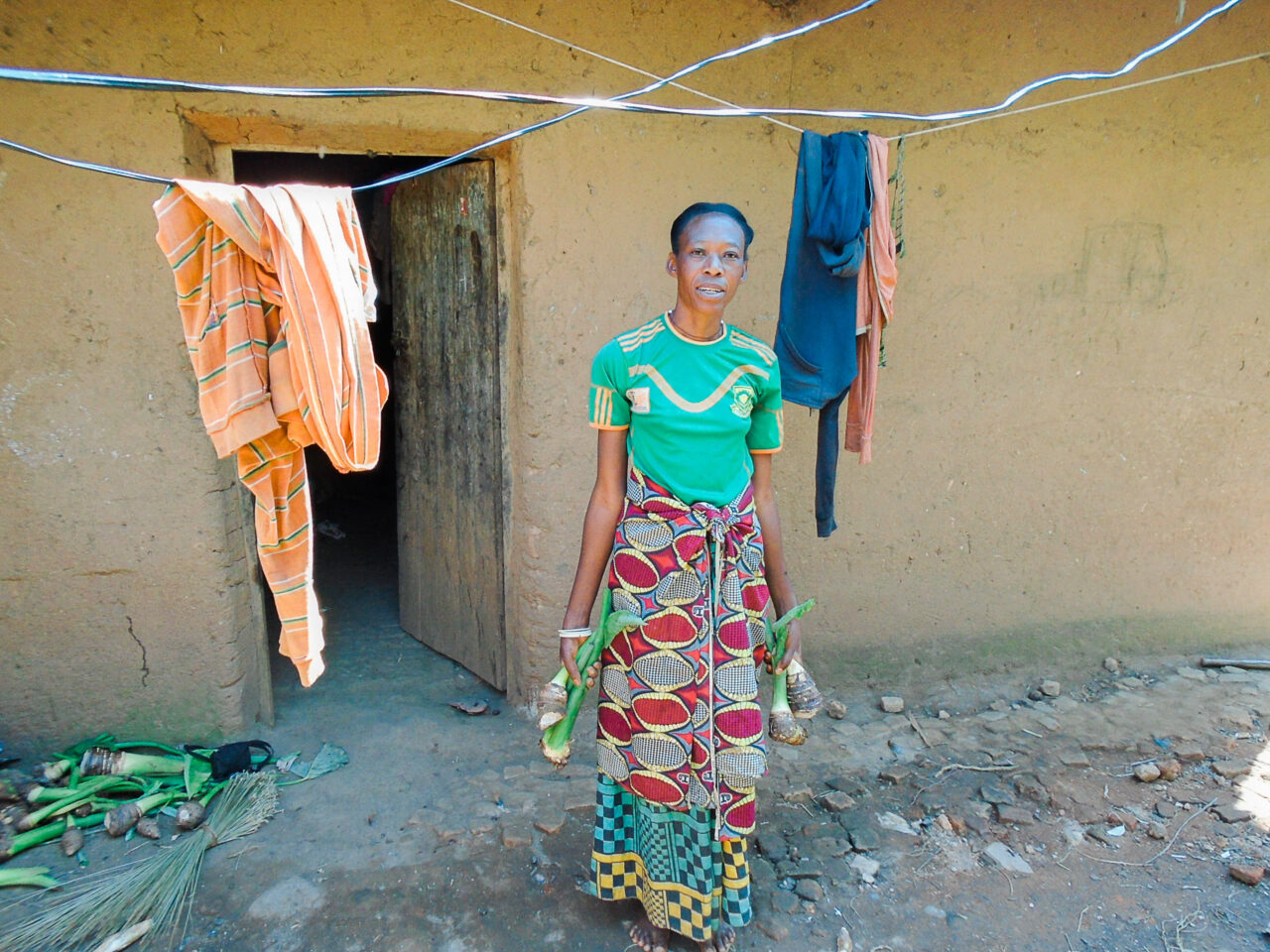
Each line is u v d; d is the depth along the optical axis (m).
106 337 2.85
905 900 2.57
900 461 3.69
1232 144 3.73
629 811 2.31
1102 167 3.63
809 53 3.26
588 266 3.19
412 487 4.05
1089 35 3.48
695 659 2.03
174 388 2.93
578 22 3.02
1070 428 3.86
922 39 3.34
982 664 3.97
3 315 2.76
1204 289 3.86
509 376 3.38
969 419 3.73
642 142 3.15
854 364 2.58
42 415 2.84
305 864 2.64
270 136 3.01
